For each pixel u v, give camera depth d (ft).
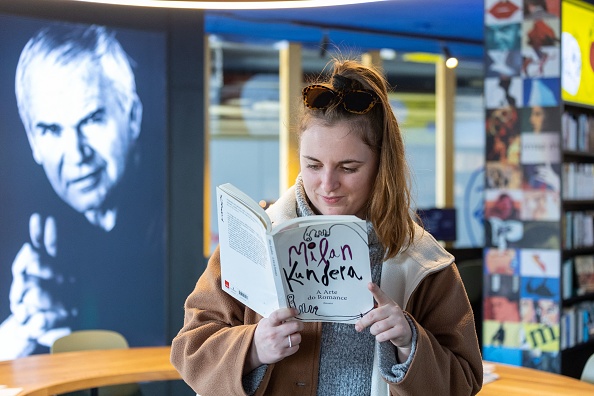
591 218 20.11
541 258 17.83
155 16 20.67
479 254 24.91
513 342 18.07
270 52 27.91
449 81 29.58
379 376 5.27
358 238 4.82
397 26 25.94
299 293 4.92
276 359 4.90
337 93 5.03
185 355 5.40
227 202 5.16
